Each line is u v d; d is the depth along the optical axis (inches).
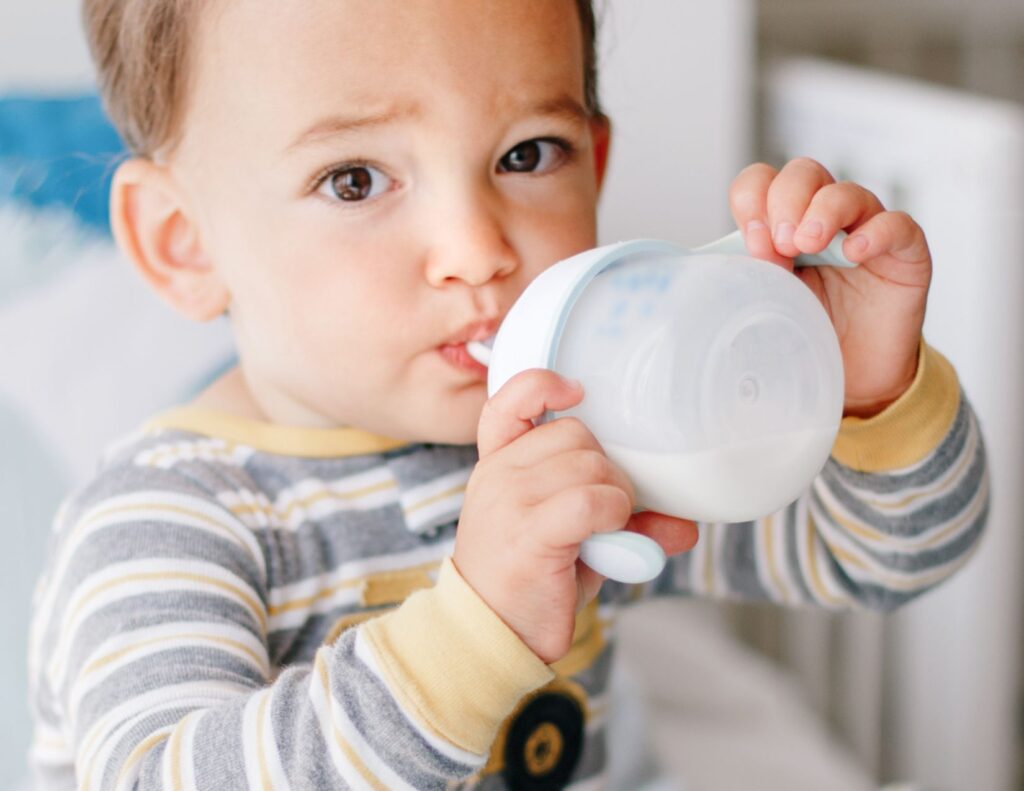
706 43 61.3
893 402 28.4
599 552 20.6
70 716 28.0
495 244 27.0
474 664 21.3
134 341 47.9
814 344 22.0
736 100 62.8
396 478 32.4
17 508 45.3
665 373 20.7
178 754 22.9
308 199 28.2
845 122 59.2
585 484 20.5
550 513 20.3
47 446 46.0
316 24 27.3
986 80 82.6
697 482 21.0
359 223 27.8
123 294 48.2
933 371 28.8
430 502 32.2
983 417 52.5
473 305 27.5
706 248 25.0
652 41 60.5
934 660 55.5
